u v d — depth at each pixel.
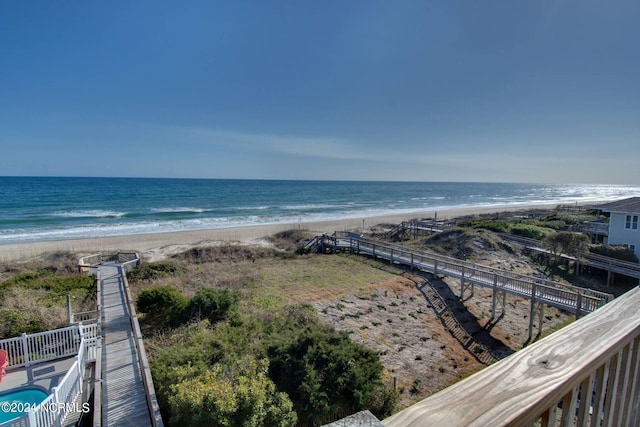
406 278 17.47
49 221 33.03
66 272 18.86
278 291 15.18
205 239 27.92
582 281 18.77
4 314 10.20
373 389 7.47
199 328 10.32
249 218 39.69
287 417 6.24
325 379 7.34
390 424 0.88
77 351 9.20
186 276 17.17
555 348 1.26
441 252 23.20
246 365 7.35
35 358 8.73
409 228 32.09
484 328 13.38
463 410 0.96
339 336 8.70
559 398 1.10
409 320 13.29
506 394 1.02
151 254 23.80
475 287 16.80
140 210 42.09
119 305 12.60
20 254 21.61
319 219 40.28
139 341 8.88
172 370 7.35
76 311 12.03
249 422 5.85
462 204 65.94
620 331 1.39
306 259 22.52
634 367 1.52
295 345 8.13
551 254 21.22
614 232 21.84
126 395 7.37
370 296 14.98
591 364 1.20
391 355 10.93
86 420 7.08
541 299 12.91
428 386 9.81
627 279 18.45
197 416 5.88
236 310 11.84
